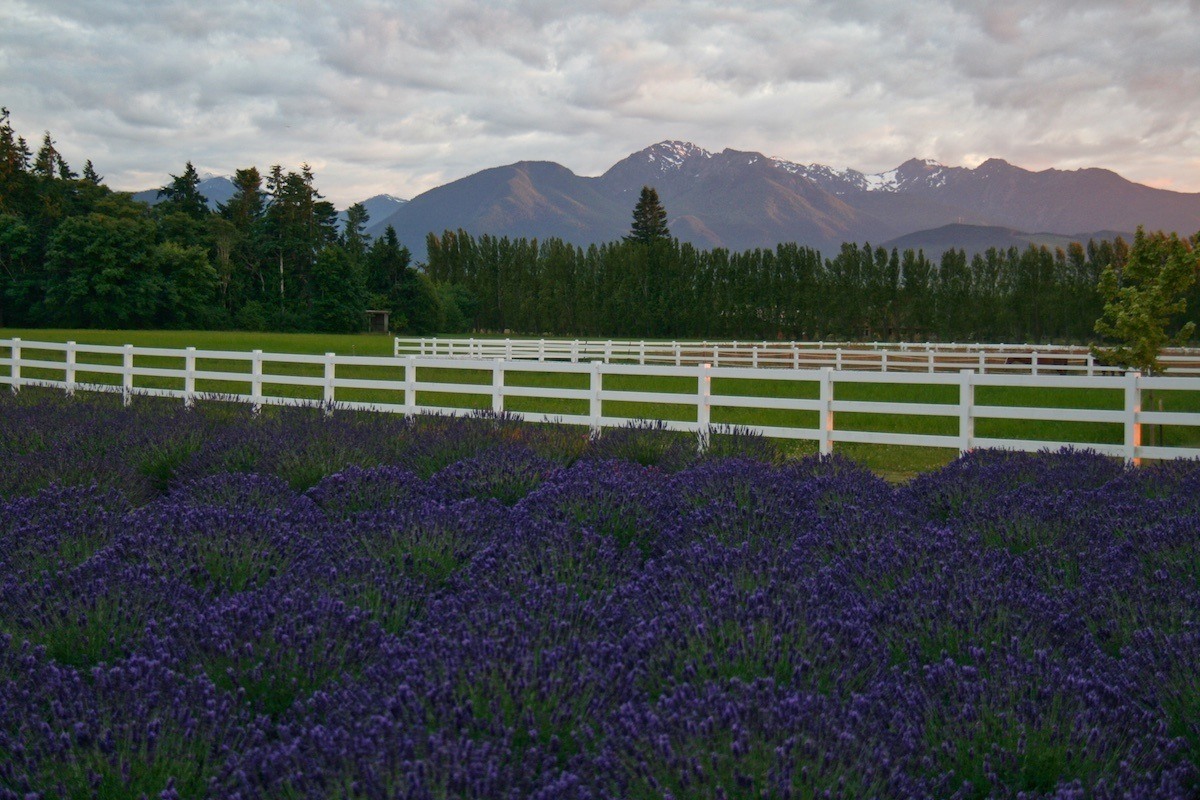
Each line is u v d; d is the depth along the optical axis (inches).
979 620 180.7
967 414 454.0
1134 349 800.3
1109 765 129.0
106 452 403.9
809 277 3373.5
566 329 3917.3
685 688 136.9
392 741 120.3
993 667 152.9
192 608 182.4
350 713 135.7
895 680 155.9
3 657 157.2
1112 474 352.8
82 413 529.7
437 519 252.2
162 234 3791.8
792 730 124.5
